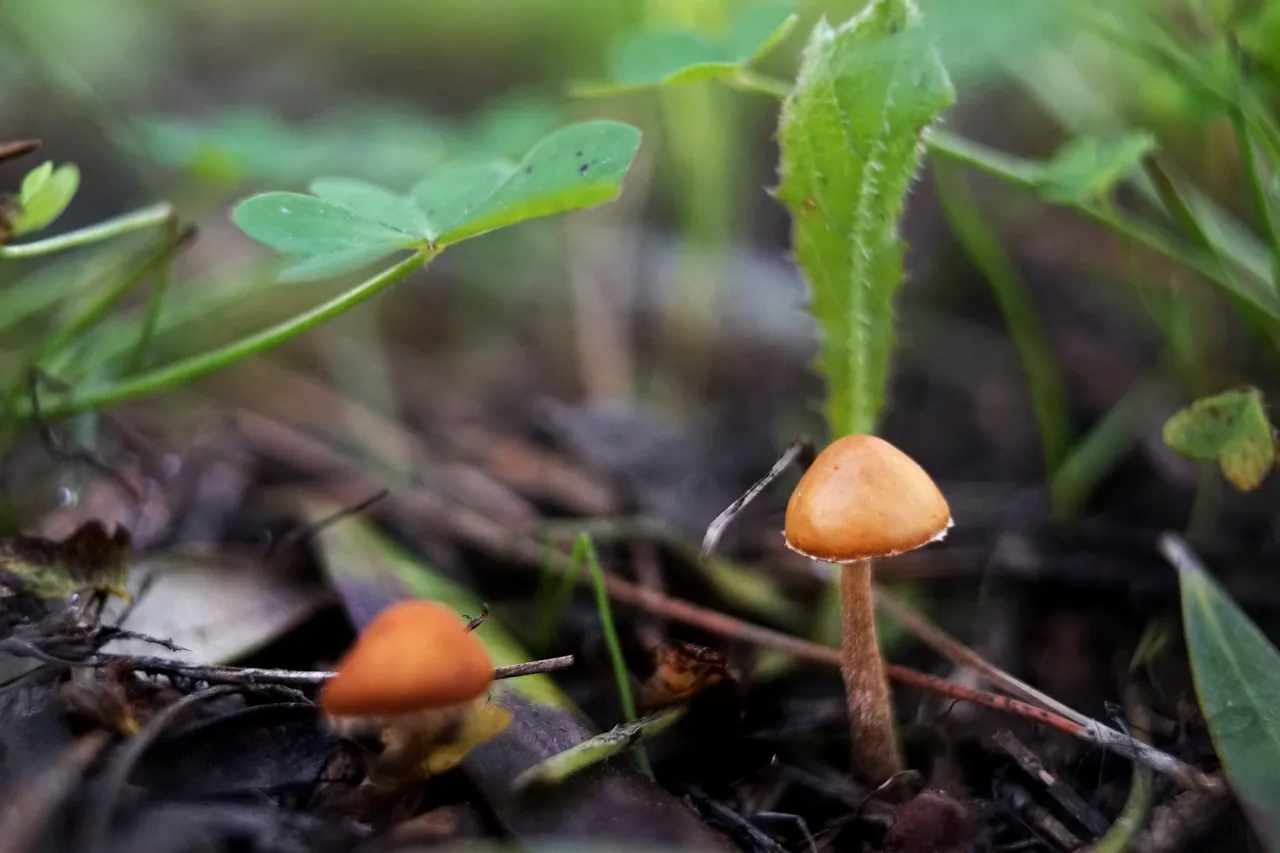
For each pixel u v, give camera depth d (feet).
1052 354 0.78
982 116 0.94
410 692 0.41
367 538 0.56
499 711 0.44
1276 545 0.59
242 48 1.13
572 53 1.03
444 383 0.82
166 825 0.42
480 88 1.10
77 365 0.63
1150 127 0.74
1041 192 0.56
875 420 0.55
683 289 0.83
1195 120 0.68
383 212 0.52
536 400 0.78
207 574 0.53
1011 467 0.69
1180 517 0.63
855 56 0.51
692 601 0.58
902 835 0.46
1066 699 0.53
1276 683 0.48
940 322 0.83
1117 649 0.55
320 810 0.43
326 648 0.52
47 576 0.48
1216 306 0.73
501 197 0.48
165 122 0.78
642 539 0.60
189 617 0.51
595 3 0.98
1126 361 0.75
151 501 0.60
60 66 0.74
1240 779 0.45
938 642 0.53
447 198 0.53
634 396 0.79
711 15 0.72
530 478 0.68
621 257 0.93
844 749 0.50
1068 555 0.61
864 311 0.54
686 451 0.71
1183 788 0.46
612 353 0.84
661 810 0.44
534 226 0.95
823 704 0.53
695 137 0.81
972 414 0.74
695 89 0.80
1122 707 0.52
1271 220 0.55
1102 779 0.48
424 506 0.63
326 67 1.12
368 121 0.86
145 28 1.03
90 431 0.60
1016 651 0.56
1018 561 0.60
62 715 0.44
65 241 0.52
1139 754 0.47
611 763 0.45
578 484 0.67
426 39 1.09
